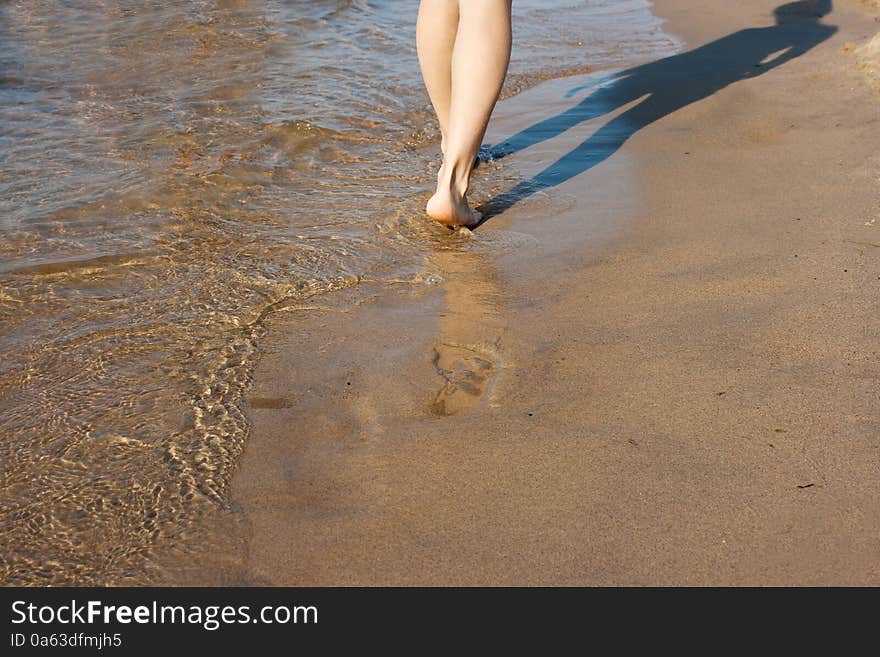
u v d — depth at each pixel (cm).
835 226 301
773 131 397
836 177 343
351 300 274
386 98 470
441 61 339
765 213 316
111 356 249
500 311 263
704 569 170
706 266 281
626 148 393
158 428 218
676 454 198
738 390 218
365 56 541
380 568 175
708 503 184
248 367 241
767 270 275
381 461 202
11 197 353
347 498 192
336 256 303
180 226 330
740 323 247
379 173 379
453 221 316
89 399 230
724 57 518
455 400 223
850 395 213
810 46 521
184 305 275
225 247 313
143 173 376
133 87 488
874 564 168
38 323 267
